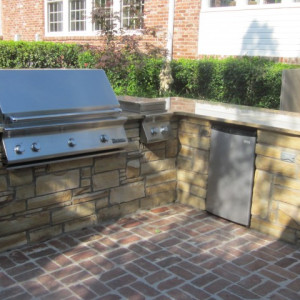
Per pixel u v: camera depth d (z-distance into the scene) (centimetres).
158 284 286
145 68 884
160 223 392
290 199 350
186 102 499
